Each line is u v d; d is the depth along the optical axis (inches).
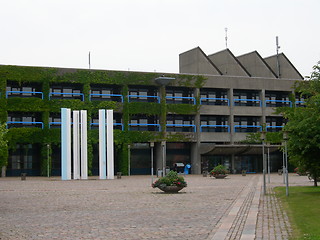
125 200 871.7
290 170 2669.8
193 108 2500.0
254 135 2593.5
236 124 2645.2
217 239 434.0
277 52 2876.5
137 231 491.8
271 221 557.0
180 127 2559.1
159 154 2475.4
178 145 2573.8
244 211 665.6
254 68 2787.9
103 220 583.8
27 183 1558.8
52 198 936.3
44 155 2193.7
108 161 1894.7
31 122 2197.3
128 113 2367.1
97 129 2303.2
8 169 2255.2
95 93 2407.7
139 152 2502.5
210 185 1358.3
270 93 2755.9
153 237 452.8
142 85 2466.8
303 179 1775.3
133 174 2477.9
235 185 1357.0
